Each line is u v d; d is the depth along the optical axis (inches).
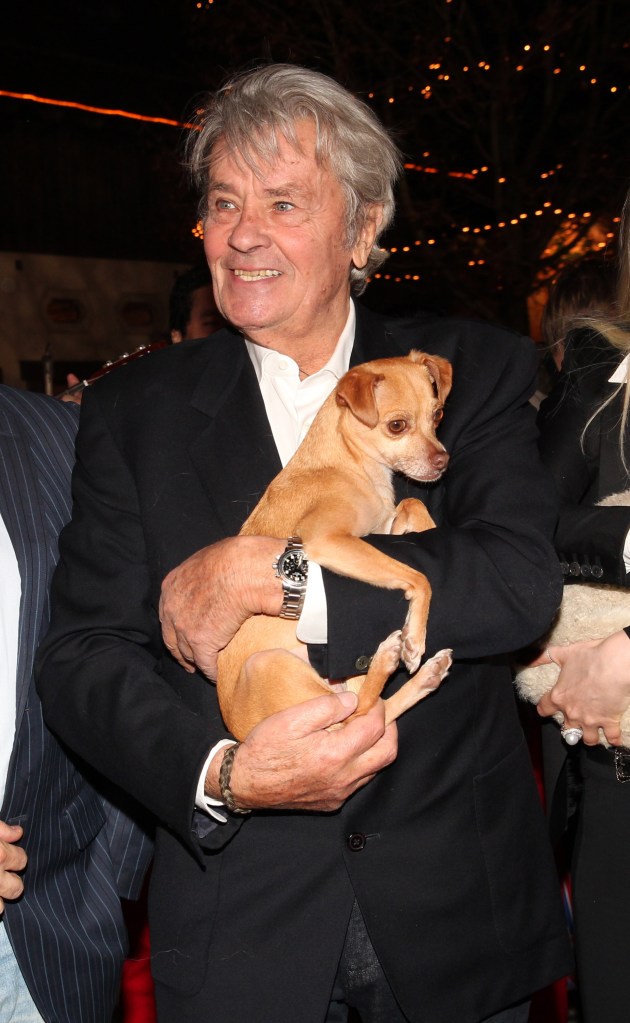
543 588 91.5
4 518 100.6
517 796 100.5
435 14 475.8
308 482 99.9
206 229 101.2
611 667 99.5
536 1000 155.6
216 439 100.7
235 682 95.4
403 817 94.3
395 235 512.1
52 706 96.7
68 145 574.2
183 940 93.9
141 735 91.8
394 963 91.9
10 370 576.7
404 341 111.4
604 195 500.1
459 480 100.3
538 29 466.3
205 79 532.1
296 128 95.7
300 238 96.4
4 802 96.7
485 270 514.9
